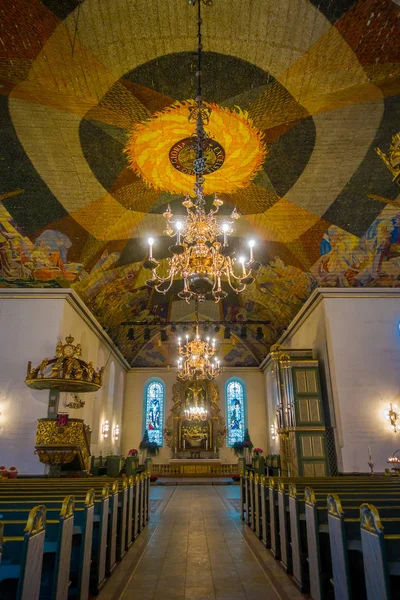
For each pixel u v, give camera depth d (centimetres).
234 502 1248
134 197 1200
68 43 768
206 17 753
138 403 2456
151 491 1608
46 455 1059
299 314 1596
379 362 1281
